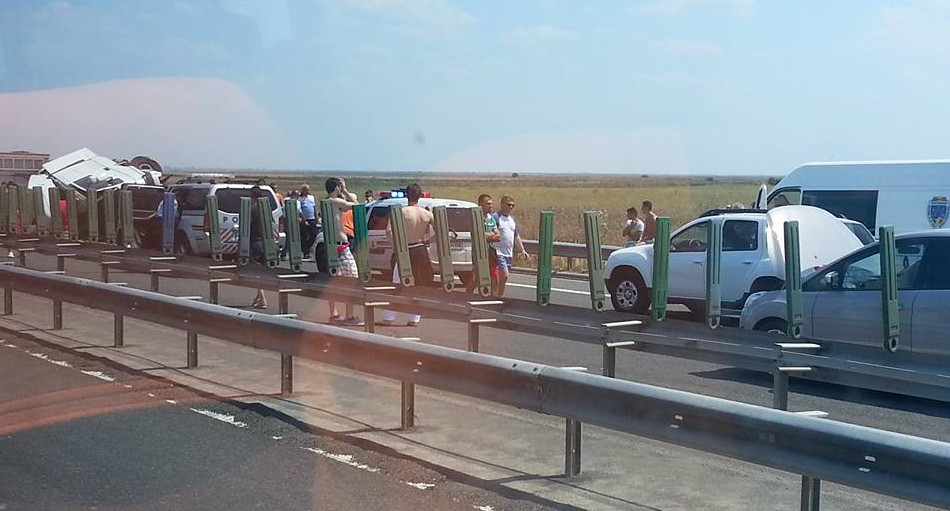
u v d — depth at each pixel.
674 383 10.77
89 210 19.73
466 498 6.41
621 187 76.44
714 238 9.66
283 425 8.33
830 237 14.83
